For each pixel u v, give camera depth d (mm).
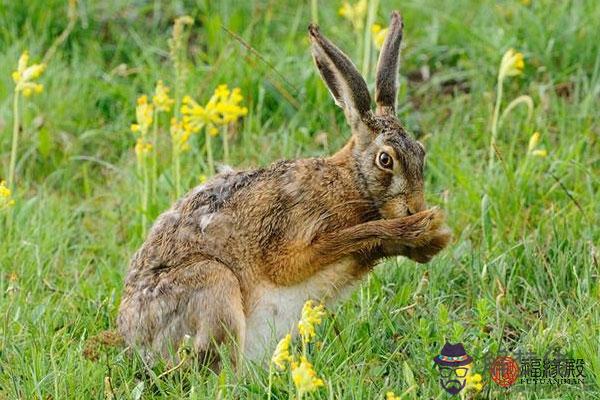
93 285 11539
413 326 10289
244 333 9961
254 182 10375
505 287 10992
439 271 11188
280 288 10195
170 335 9953
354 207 10289
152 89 14664
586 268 10859
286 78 14617
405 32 15656
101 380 9648
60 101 14570
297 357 9703
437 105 14680
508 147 13445
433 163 13281
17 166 13875
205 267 9945
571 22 15258
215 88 14438
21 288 11039
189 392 9438
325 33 15727
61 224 12688
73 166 14078
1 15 15672
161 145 13836
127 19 16000
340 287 10359
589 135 13484
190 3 16312
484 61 15031
